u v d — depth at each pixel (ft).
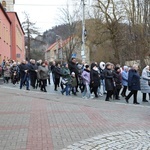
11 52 171.12
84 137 22.13
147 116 30.99
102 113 32.42
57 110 33.94
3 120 28.25
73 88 52.60
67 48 167.73
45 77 55.98
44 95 48.93
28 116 30.19
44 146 19.85
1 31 122.52
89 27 125.49
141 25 101.45
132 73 42.55
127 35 114.52
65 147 19.65
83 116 30.42
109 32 123.95
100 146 19.86
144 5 100.32
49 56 352.90
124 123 27.25
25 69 58.85
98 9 123.03
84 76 48.16
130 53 110.22
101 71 53.93
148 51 99.96
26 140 21.31
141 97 51.24
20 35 216.54
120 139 21.58
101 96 51.47
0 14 120.26
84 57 88.48
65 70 51.60
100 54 134.31
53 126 25.76
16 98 44.39
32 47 252.01
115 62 122.01
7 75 79.92
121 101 45.32
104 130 24.39
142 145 20.13
